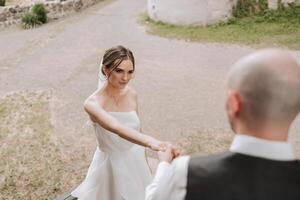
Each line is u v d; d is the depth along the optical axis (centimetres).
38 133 591
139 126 289
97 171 295
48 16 1365
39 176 473
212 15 1158
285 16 1148
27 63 955
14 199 428
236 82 103
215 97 718
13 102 722
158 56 955
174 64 899
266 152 102
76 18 1378
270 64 99
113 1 1622
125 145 284
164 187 116
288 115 100
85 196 301
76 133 590
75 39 1133
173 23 1202
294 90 97
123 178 287
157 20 1241
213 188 107
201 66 882
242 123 106
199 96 726
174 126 615
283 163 102
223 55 945
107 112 273
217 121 625
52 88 789
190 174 111
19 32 1250
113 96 274
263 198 101
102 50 1025
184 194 111
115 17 1355
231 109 106
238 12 1180
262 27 1110
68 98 735
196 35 1095
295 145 538
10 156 523
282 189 101
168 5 1190
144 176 299
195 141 564
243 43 1013
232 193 104
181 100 711
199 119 635
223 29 1129
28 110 682
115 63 256
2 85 819
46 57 993
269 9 1170
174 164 117
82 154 527
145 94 742
